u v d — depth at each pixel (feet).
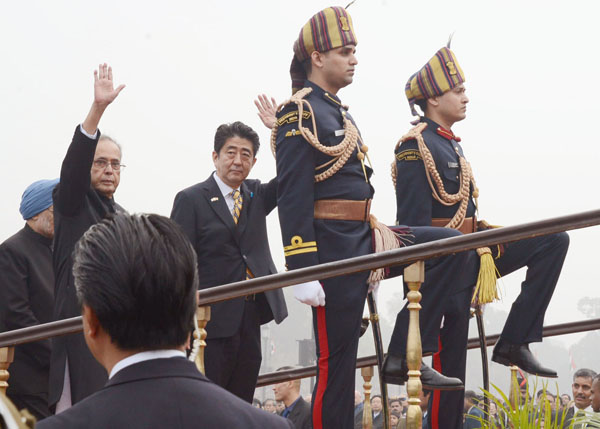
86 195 17.25
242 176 18.38
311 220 16.06
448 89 19.57
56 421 5.44
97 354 6.09
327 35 17.42
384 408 16.28
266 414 5.87
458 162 19.39
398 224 18.95
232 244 18.13
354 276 15.93
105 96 16.47
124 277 5.79
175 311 5.90
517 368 19.12
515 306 18.24
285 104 16.81
